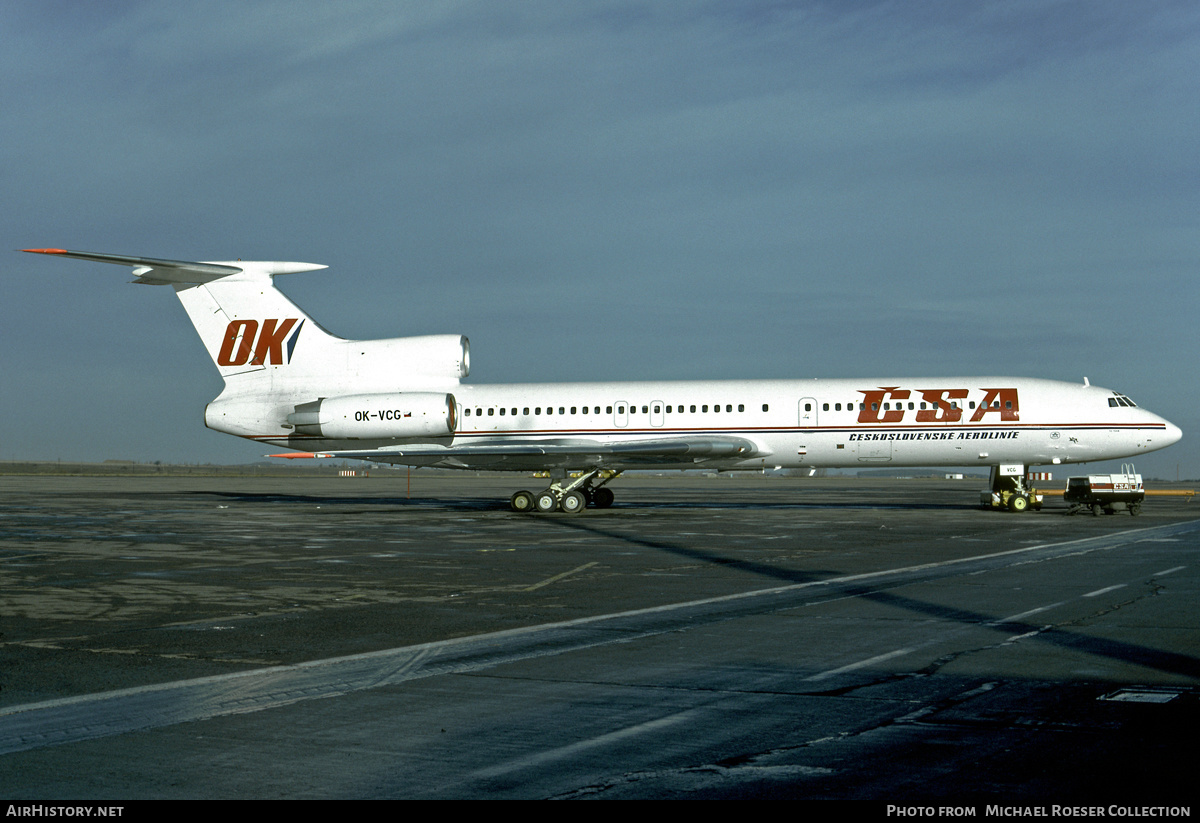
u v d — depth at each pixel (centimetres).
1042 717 826
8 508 4297
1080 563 2011
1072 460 3700
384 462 3941
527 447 3691
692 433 3784
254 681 987
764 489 7881
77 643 1193
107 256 3394
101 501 5000
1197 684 941
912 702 880
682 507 4338
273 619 1370
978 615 1359
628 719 835
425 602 1529
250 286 3869
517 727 813
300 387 3875
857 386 3753
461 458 3788
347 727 816
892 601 1500
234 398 3906
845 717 833
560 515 3719
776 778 680
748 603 1495
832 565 2008
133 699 913
